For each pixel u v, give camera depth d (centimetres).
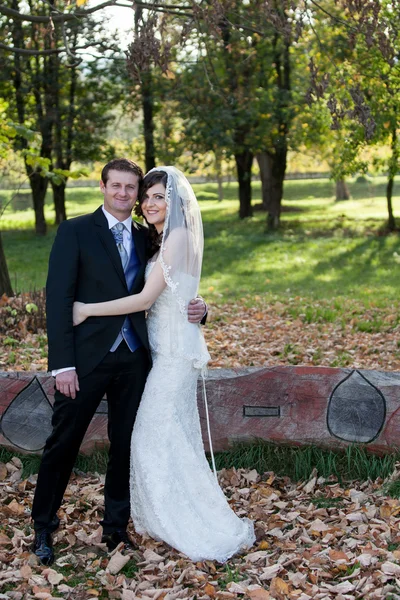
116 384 376
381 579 338
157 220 378
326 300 1200
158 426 375
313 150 3102
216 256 1964
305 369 464
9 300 924
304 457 461
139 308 365
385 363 734
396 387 453
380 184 5081
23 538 388
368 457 458
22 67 2298
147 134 2527
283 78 2345
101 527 395
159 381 376
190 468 381
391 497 428
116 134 2830
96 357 362
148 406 376
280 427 467
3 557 367
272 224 2572
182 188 377
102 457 478
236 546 378
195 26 635
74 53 734
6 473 475
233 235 2436
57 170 968
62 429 366
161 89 2206
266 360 748
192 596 335
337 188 4156
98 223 368
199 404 474
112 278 364
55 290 358
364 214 3092
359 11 599
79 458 481
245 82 2198
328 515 416
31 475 472
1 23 1748
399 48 914
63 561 369
